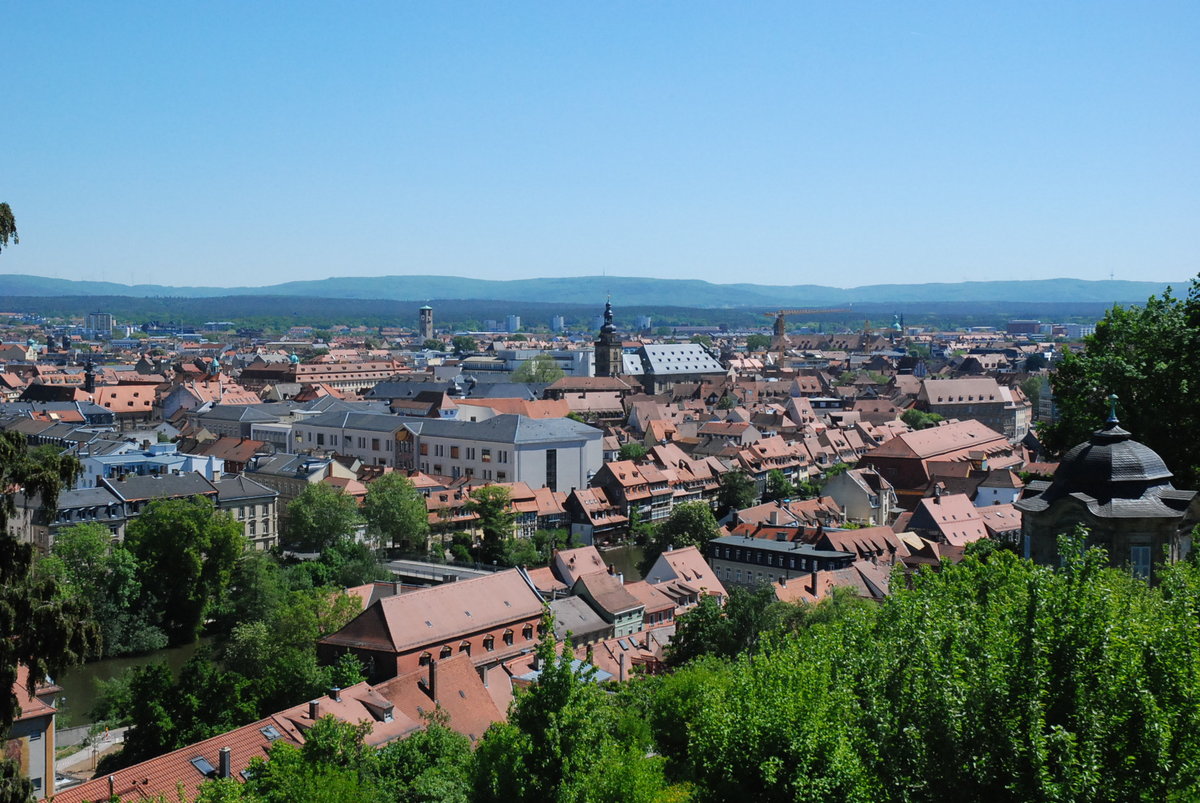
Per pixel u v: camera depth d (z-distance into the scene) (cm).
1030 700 4234
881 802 4434
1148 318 8831
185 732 9812
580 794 5469
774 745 4997
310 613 12531
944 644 4641
